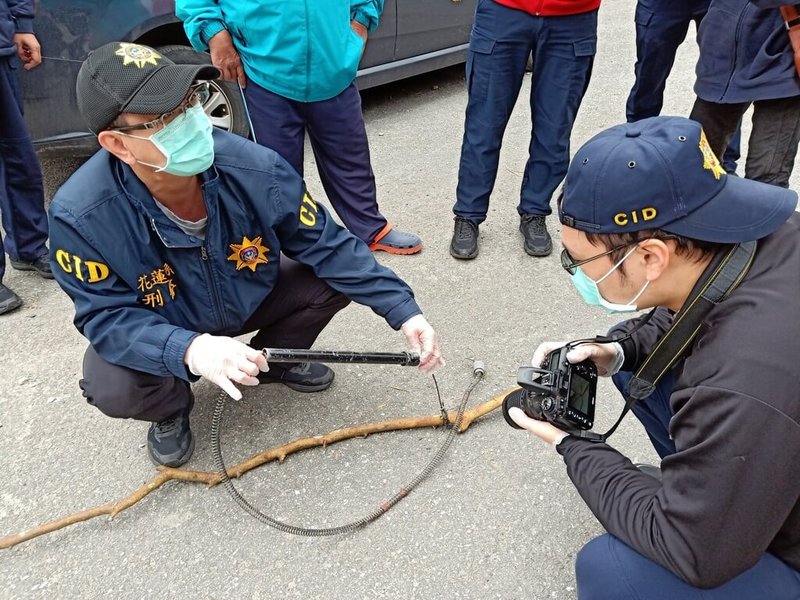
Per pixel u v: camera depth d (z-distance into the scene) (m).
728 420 1.01
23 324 2.65
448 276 2.90
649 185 1.04
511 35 2.64
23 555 1.79
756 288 1.07
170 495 1.95
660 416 1.59
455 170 3.79
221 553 1.79
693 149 1.05
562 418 1.36
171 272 1.76
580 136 4.10
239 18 2.45
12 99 2.57
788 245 1.09
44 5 2.91
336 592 1.69
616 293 1.20
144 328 1.65
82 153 3.31
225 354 1.56
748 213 1.06
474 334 2.55
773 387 0.99
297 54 2.48
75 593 1.70
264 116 2.64
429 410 2.20
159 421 1.97
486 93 2.77
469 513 1.87
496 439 2.09
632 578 1.26
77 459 2.07
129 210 1.63
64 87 3.07
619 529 1.23
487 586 1.69
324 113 2.68
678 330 1.14
